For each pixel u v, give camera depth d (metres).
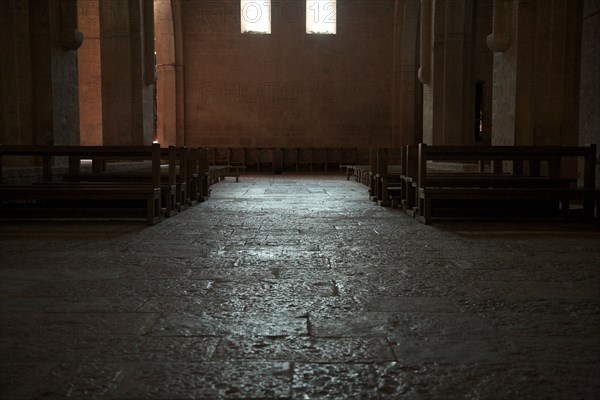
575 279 4.55
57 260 5.23
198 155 11.34
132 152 8.21
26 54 10.91
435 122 16.97
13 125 10.92
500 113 12.73
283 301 3.91
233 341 3.12
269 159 25.02
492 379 2.62
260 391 2.50
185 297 3.99
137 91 15.84
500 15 12.17
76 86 12.15
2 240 6.32
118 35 15.60
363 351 2.97
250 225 7.60
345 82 25.12
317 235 6.76
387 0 24.92
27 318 3.51
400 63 24.89
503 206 9.11
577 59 11.99
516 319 3.52
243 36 24.80
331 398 2.43
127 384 2.56
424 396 2.45
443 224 7.73
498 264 5.11
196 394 2.46
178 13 24.12
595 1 10.97
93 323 3.42
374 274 4.72
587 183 8.09
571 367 2.76
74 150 8.18
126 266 4.98
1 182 8.72
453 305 3.82
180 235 6.73
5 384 2.56
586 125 11.35
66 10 11.30
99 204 9.30
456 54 16.73
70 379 2.61
